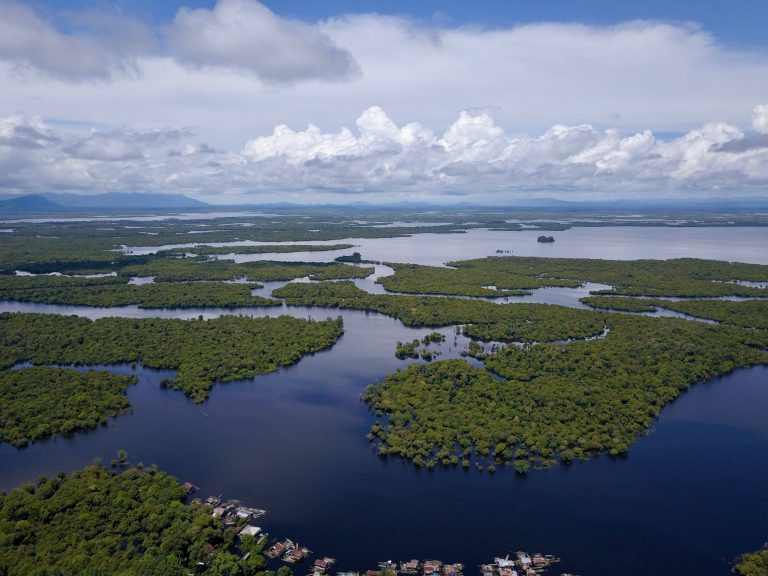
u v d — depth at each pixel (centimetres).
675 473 14425
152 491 13112
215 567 10706
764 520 12688
